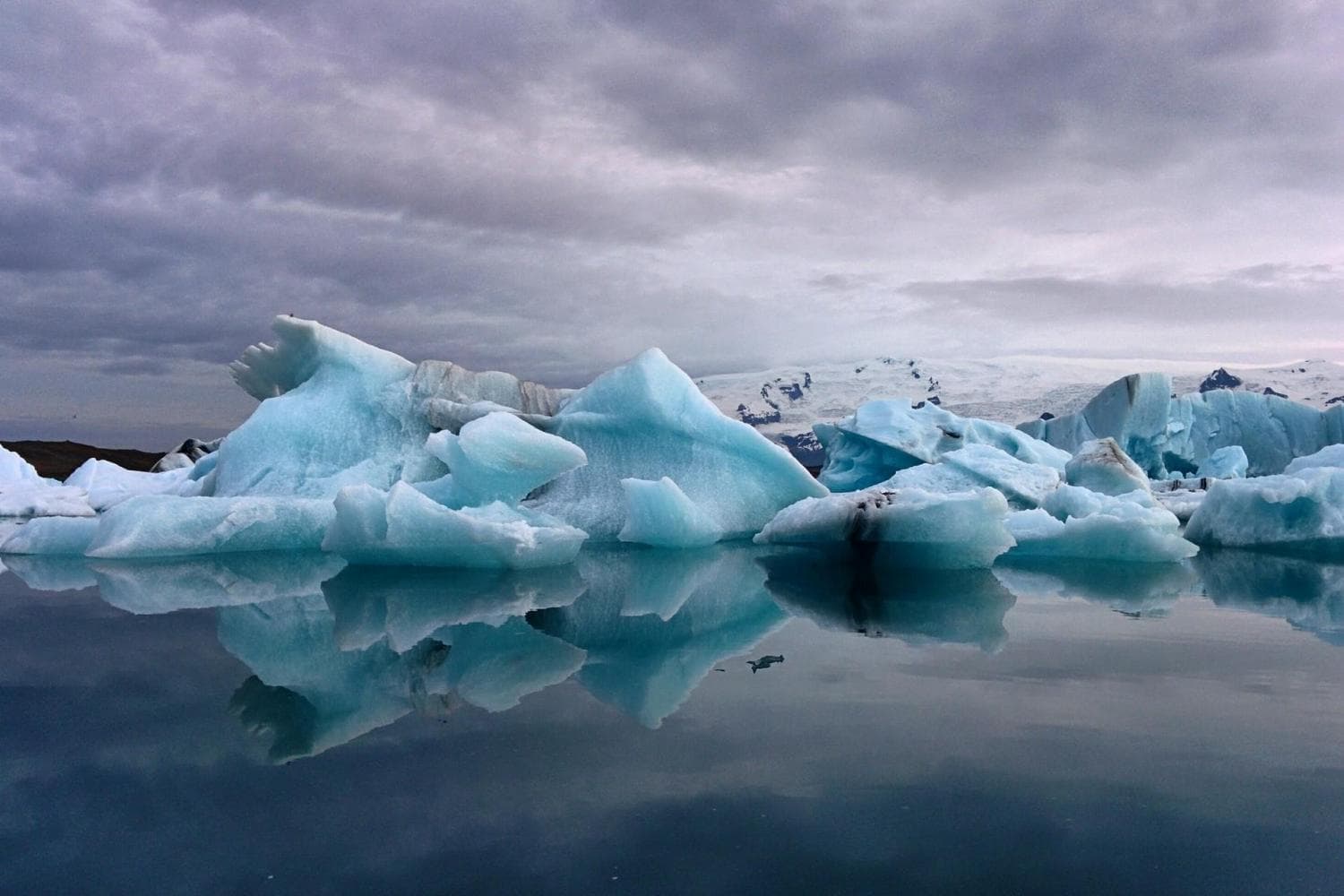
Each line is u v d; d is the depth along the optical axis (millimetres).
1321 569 8508
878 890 1945
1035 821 2316
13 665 4207
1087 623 5410
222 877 2010
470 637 4934
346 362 12234
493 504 8672
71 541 9781
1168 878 2004
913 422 18141
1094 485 14383
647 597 6566
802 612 5867
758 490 11719
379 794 2506
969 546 8523
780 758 2805
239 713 3346
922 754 2838
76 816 2359
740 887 1956
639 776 2641
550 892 1933
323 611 5859
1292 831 2256
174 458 21266
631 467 11641
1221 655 4402
